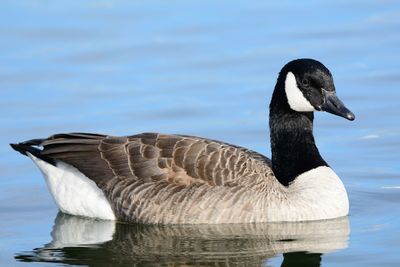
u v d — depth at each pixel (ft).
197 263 52.70
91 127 73.67
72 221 60.18
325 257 53.31
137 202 58.39
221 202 57.47
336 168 68.59
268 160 62.08
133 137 60.08
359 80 81.00
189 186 57.88
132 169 58.85
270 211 57.77
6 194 64.95
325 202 59.16
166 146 59.00
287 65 60.90
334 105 59.31
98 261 53.42
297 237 56.54
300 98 60.03
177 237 56.70
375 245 55.06
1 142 71.92
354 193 64.54
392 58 84.38
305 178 60.08
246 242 55.77
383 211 61.31
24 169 68.95
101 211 59.57
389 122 75.00
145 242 56.13
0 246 56.34
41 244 56.54
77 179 60.18
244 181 57.93
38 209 62.59
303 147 60.85
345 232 57.36
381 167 68.54
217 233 57.11
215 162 58.23
